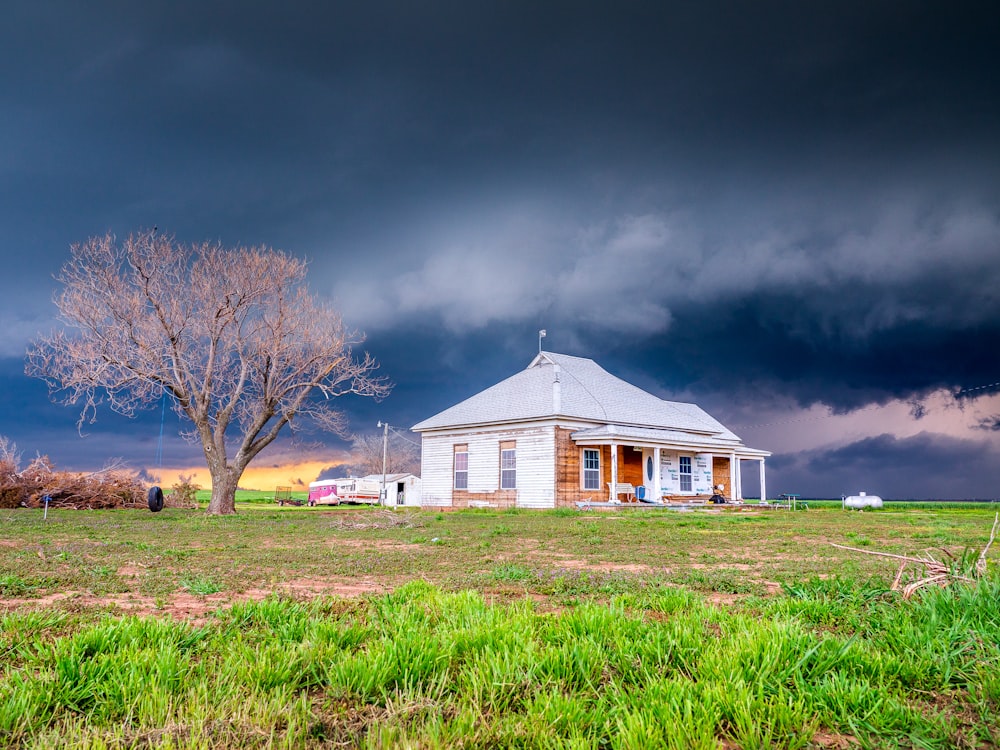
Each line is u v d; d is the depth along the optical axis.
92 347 27.19
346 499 56.69
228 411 29.25
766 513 30.34
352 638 4.45
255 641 4.56
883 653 4.06
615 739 2.85
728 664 3.64
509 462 34.81
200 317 28.72
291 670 3.74
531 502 33.25
